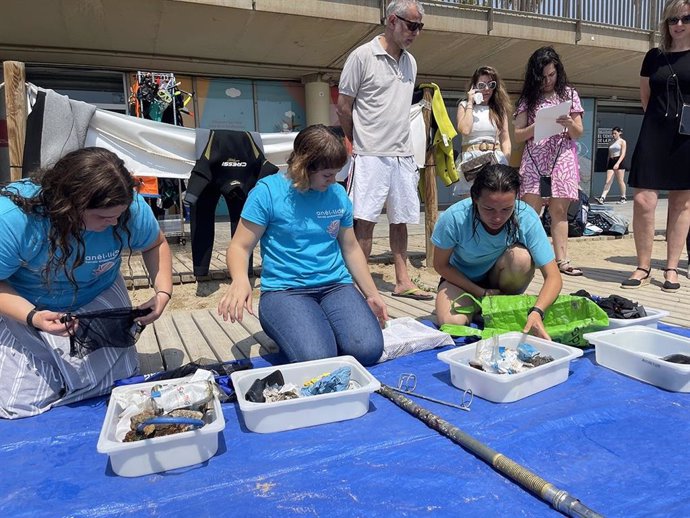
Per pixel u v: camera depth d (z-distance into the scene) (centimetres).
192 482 153
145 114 616
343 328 245
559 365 216
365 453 167
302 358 229
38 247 193
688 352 231
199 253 425
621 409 194
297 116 1016
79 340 202
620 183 1287
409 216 394
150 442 156
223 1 719
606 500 141
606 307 280
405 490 147
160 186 621
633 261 559
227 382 220
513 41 948
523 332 245
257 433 183
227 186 408
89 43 773
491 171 244
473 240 282
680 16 366
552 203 468
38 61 807
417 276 495
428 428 184
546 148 453
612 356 232
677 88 375
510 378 198
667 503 139
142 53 822
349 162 403
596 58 1084
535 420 186
